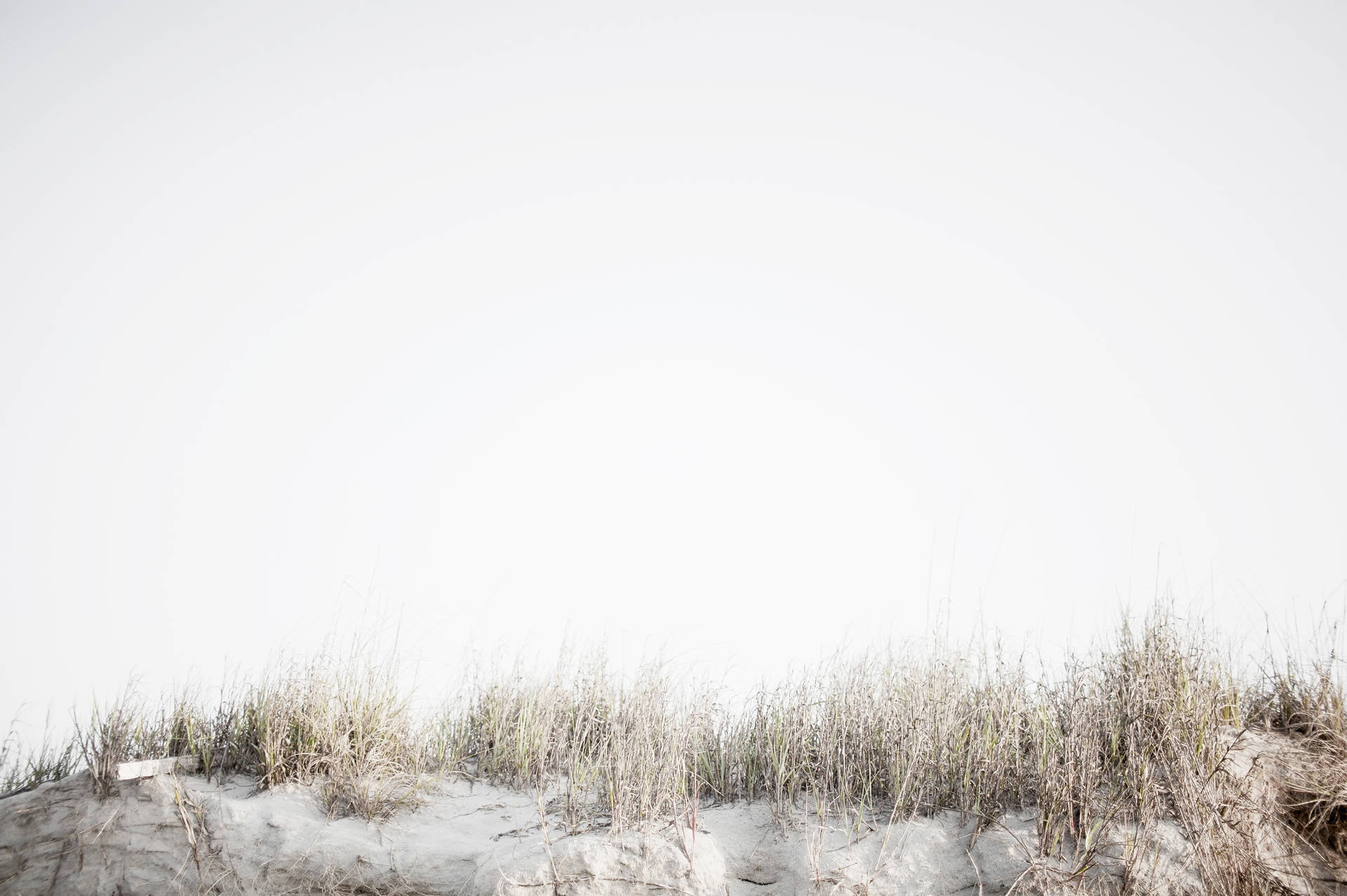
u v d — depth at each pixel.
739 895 6.11
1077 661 7.29
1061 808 6.07
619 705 7.93
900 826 6.32
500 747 7.91
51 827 6.60
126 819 6.56
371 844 6.41
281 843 6.33
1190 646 7.12
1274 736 6.92
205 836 6.41
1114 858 5.79
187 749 7.28
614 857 5.99
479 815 7.04
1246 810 5.98
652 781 6.66
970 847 6.11
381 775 7.16
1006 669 7.35
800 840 6.35
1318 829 6.07
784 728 7.16
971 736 6.65
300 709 7.41
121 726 7.09
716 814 6.84
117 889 6.20
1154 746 6.32
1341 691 7.03
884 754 6.95
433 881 6.14
